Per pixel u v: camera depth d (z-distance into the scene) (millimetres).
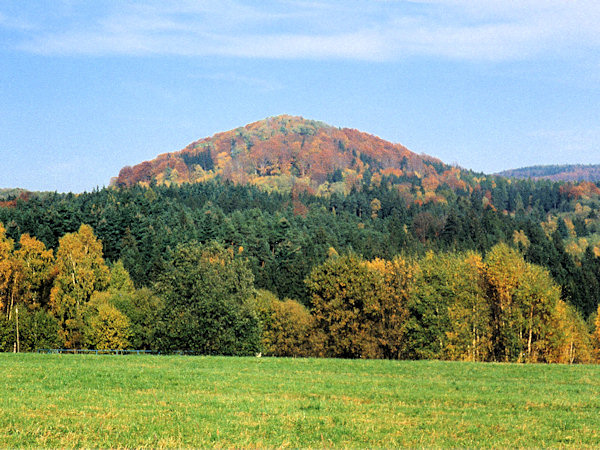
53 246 127750
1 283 79250
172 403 24297
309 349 87188
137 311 81188
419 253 159250
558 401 27078
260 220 172500
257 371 37062
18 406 22625
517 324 65625
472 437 20375
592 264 154000
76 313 81000
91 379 30250
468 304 68188
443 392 29266
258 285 120125
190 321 63281
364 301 71250
